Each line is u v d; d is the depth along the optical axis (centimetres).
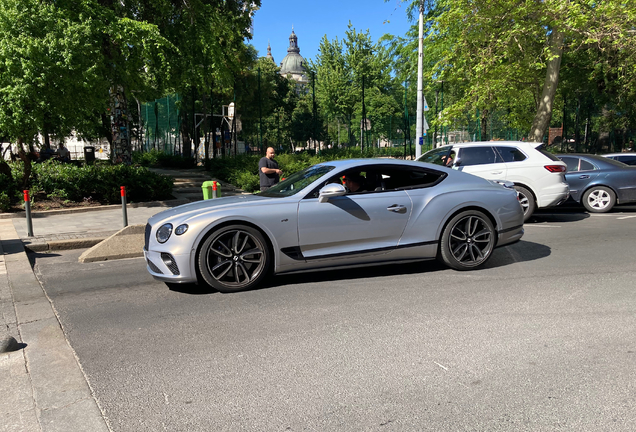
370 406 271
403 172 574
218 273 506
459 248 576
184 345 367
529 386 292
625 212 1148
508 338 368
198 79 1545
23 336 390
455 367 319
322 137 4169
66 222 1043
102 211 1219
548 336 371
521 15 1441
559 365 320
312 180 551
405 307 447
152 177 1395
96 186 1287
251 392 290
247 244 512
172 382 306
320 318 421
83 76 1084
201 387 298
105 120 2059
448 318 415
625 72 1784
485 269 594
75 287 562
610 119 2680
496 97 1744
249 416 263
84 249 830
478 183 598
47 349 361
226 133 2908
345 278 559
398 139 3856
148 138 3341
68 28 1070
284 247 510
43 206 1198
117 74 1313
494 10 1478
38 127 1073
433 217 559
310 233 516
